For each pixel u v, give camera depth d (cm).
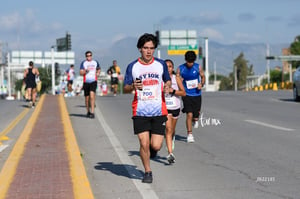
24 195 1297
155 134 1438
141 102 1412
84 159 1870
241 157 1848
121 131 2623
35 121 2919
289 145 2083
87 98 3278
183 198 1308
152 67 1409
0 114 3719
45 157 1797
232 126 2752
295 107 3916
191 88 2227
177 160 1822
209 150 2016
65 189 1348
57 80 10950
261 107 3938
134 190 1397
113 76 5834
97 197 1331
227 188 1402
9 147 2172
